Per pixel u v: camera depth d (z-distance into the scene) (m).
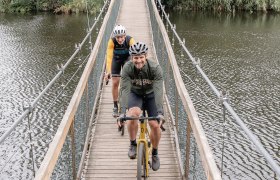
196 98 18.08
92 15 34.50
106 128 6.83
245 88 19.62
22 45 25.81
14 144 13.51
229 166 12.80
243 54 24.47
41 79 20.45
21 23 31.66
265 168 12.73
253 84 20.12
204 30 29.69
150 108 4.71
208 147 3.70
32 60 23.20
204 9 35.75
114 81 6.74
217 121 15.81
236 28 30.36
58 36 27.75
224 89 19.42
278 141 14.74
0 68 21.94
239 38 27.67
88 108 6.31
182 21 32.47
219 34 28.62
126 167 5.56
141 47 4.23
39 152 13.06
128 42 6.28
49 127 15.09
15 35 28.08
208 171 3.43
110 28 12.38
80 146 5.42
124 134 6.59
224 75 21.22
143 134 4.59
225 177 12.29
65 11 34.97
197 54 24.41
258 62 23.17
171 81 7.34
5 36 27.83
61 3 35.53
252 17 34.06
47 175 3.28
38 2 35.88
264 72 21.75
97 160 5.74
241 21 32.66
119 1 18.86
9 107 17.19
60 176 4.44
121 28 5.98
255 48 25.61
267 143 14.55
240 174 12.43
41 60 23.22
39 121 15.62
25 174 11.72
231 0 35.06
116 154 5.93
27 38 27.34
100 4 35.09
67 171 4.55
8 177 11.55
